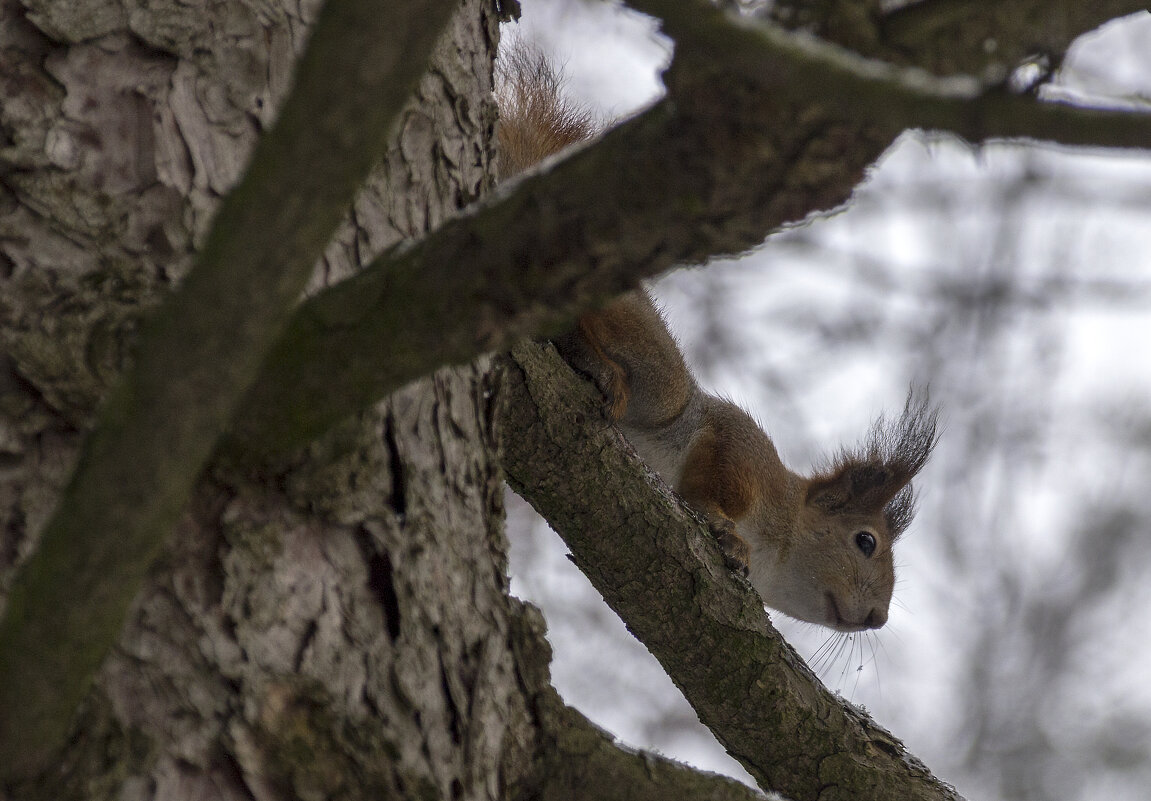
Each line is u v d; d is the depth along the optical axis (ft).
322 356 11.28
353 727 12.12
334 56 8.53
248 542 12.19
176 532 11.96
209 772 11.36
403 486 13.50
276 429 11.83
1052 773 59.93
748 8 10.26
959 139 9.80
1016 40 9.90
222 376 9.38
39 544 9.69
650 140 10.14
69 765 10.87
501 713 13.89
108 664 11.38
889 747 20.92
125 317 12.14
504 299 10.88
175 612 11.75
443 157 15.83
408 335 11.08
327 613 12.47
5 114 12.75
